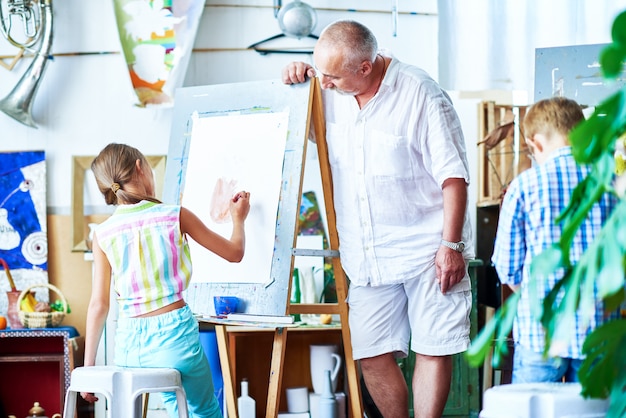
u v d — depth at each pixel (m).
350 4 4.47
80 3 4.47
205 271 3.19
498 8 4.33
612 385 1.03
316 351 4.19
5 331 4.07
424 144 3.05
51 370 4.46
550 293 1.07
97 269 2.65
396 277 3.09
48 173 4.48
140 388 2.40
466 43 4.34
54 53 4.46
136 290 2.56
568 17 4.33
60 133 4.47
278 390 2.94
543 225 2.32
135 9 4.32
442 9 4.36
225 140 3.27
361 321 3.17
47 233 4.45
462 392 4.04
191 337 2.57
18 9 4.34
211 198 3.23
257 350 4.24
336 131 3.16
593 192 0.99
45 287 4.38
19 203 4.43
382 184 3.08
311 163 4.42
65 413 2.50
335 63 2.93
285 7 4.27
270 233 3.07
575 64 3.94
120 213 2.63
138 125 4.45
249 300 3.07
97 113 4.46
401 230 3.11
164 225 2.61
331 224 3.19
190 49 4.30
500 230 2.42
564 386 1.98
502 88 4.33
